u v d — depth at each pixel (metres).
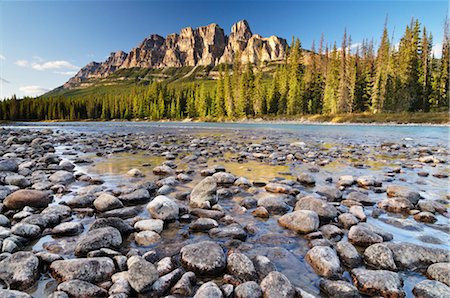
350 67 56.22
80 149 14.03
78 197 5.43
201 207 5.29
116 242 3.67
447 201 5.74
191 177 7.83
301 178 7.27
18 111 99.44
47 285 2.82
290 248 3.74
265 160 10.66
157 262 3.27
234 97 70.25
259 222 4.67
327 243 3.78
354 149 14.36
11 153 11.33
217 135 24.25
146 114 91.69
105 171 8.64
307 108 61.53
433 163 10.23
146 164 9.70
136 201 5.59
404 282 2.97
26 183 6.71
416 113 44.34
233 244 3.80
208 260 3.14
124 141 18.62
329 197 5.92
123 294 2.61
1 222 4.20
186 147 14.86
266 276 2.86
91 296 2.63
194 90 87.38
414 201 5.53
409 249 3.38
